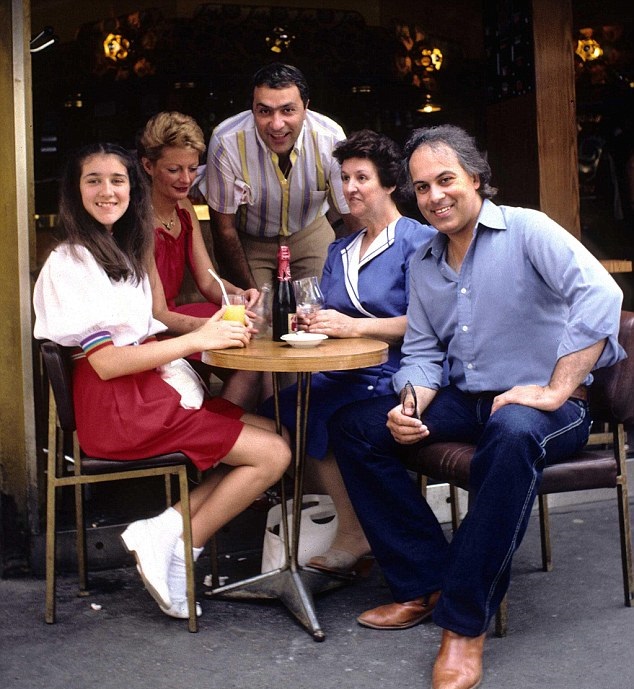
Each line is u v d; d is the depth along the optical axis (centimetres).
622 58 729
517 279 284
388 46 742
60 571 353
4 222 338
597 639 282
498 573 258
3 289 341
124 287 301
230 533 371
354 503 300
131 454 293
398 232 331
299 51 725
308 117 387
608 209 727
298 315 314
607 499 427
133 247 310
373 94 747
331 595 324
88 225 296
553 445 273
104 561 356
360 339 309
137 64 716
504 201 511
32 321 344
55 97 734
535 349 288
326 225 423
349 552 329
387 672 265
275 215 402
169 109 717
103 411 292
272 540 327
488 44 521
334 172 391
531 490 260
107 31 718
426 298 306
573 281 273
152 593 295
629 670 261
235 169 387
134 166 305
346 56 736
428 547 295
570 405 284
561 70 475
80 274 289
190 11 700
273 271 420
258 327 316
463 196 284
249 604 317
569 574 338
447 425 299
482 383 294
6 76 334
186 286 457
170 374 307
